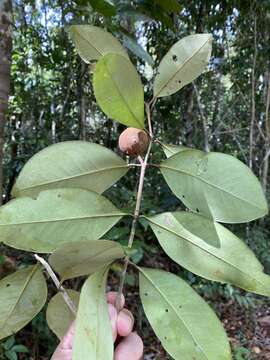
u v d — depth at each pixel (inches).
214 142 79.5
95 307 8.4
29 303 10.1
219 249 9.6
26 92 78.3
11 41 28.4
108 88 9.4
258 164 80.7
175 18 64.5
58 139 76.6
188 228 9.7
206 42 11.6
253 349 59.7
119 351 10.1
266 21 73.6
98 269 9.1
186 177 10.0
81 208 9.8
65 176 10.7
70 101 76.2
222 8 71.2
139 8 37.1
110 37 11.8
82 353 7.9
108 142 73.9
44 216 9.6
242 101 81.7
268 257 72.2
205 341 8.9
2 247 49.5
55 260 8.9
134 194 61.6
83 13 38.8
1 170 29.5
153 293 9.5
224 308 66.9
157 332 9.1
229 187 9.7
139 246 50.2
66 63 72.1
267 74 78.2
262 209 9.4
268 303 70.7
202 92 79.6
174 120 74.5
